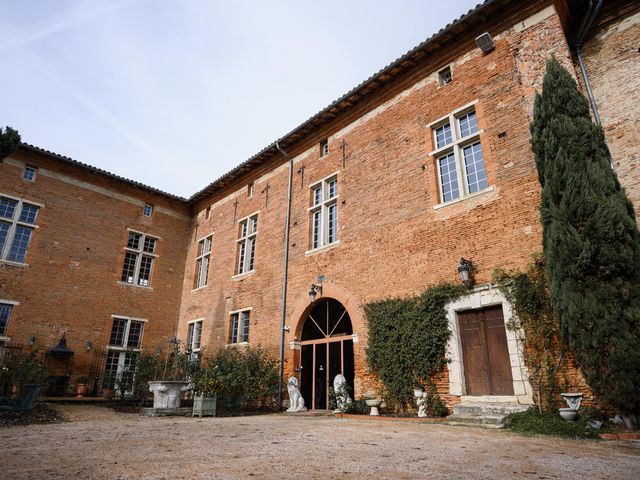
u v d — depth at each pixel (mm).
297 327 12672
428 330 8938
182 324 18312
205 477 3426
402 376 9156
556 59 8219
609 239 6219
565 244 6504
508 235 8383
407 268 10039
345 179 12695
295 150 15297
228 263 16812
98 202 17469
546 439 5566
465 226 9172
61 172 16672
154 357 14641
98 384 15617
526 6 9523
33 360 10711
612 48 9008
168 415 9883
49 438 5727
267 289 14258
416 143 10945
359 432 6223
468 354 8516
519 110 8961
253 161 16625
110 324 16609
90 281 16469
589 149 6914
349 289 11320
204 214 19703
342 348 11398
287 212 14547
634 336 5801
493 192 8891
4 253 14688
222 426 7230
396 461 4062
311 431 6379
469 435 5898
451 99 10469
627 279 6066
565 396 6512
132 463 3990
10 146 9367
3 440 5535
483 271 8578
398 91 11992
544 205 7125
